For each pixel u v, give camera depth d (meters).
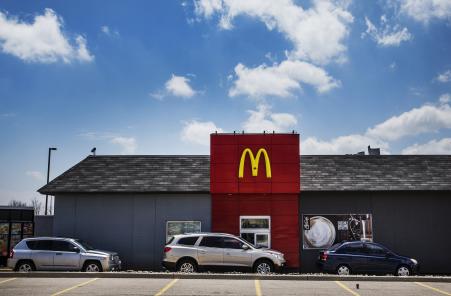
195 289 15.91
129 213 25.12
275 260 20.52
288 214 24.77
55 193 25.05
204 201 25.14
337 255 21.25
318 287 16.69
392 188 25.25
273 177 24.78
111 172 26.42
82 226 25.05
